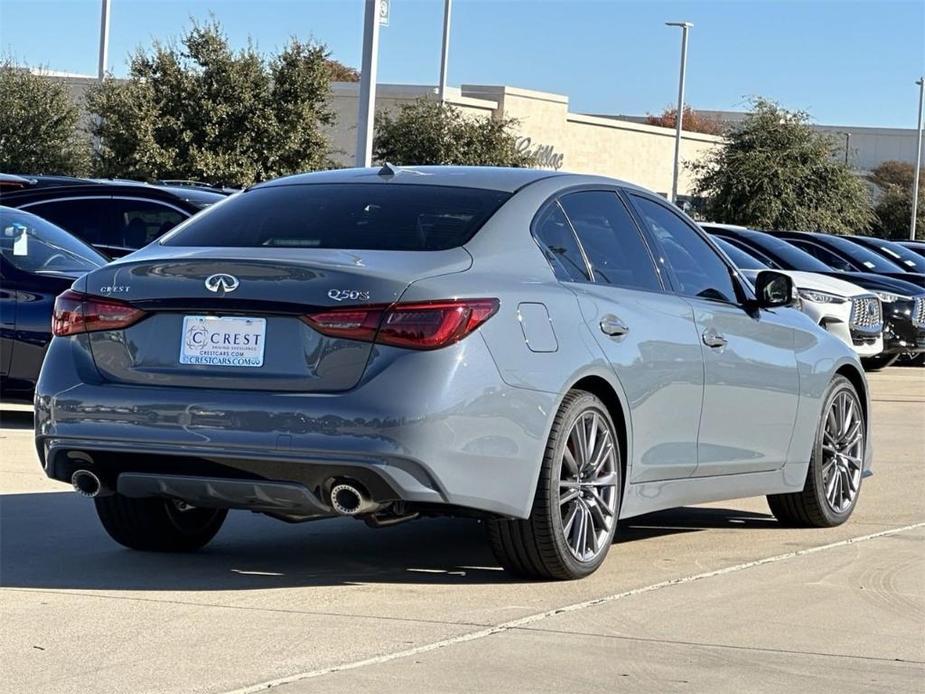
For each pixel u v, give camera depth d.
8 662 4.76
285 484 5.52
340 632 5.21
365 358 5.45
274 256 5.68
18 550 6.59
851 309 17.41
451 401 5.43
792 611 5.76
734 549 7.10
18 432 10.57
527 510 5.80
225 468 5.57
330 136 43.66
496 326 5.62
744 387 7.07
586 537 6.15
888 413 14.38
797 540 7.41
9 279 10.87
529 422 5.71
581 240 6.38
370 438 5.37
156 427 5.62
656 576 6.35
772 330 7.36
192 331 5.67
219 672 4.69
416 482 5.43
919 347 19.38
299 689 4.53
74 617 5.36
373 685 4.59
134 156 33.16
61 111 38.78
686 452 6.72
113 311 5.79
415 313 5.43
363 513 5.62
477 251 5.85
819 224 44.72
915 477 9.89
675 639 5.27
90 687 4.51
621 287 6.46
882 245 25.73
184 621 5.33
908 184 75.44
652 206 7.02
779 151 44.84
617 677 4.77
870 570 6.62
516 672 4.79
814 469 7.69
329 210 6.19
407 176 6.47
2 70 38.75
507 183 6.36
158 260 5.78
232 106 33.91
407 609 5.59
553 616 5.54
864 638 5.38
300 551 6.77
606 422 6.16
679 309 6.70
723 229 19.72
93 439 5.73
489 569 6.39
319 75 34.53
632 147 52.72
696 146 56.56
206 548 6.80
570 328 5.97
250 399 5.50
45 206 14.18
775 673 4.89
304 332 5.51
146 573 6.18
